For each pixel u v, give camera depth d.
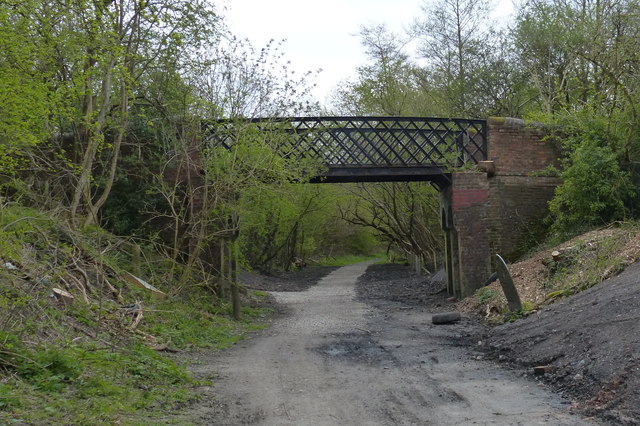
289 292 31.98
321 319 19.09
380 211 40.50
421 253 35.91
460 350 12.17
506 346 11.45
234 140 17.89
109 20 14.23
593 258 15.00
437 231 35.41
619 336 8.91
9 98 9.98
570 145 21.20
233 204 18.20
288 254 48.59
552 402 7.68
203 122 18.38
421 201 33.25
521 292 16.25
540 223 22.20
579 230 19.17
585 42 25.44
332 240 62.88
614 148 18.94
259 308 22.00
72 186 17.66
